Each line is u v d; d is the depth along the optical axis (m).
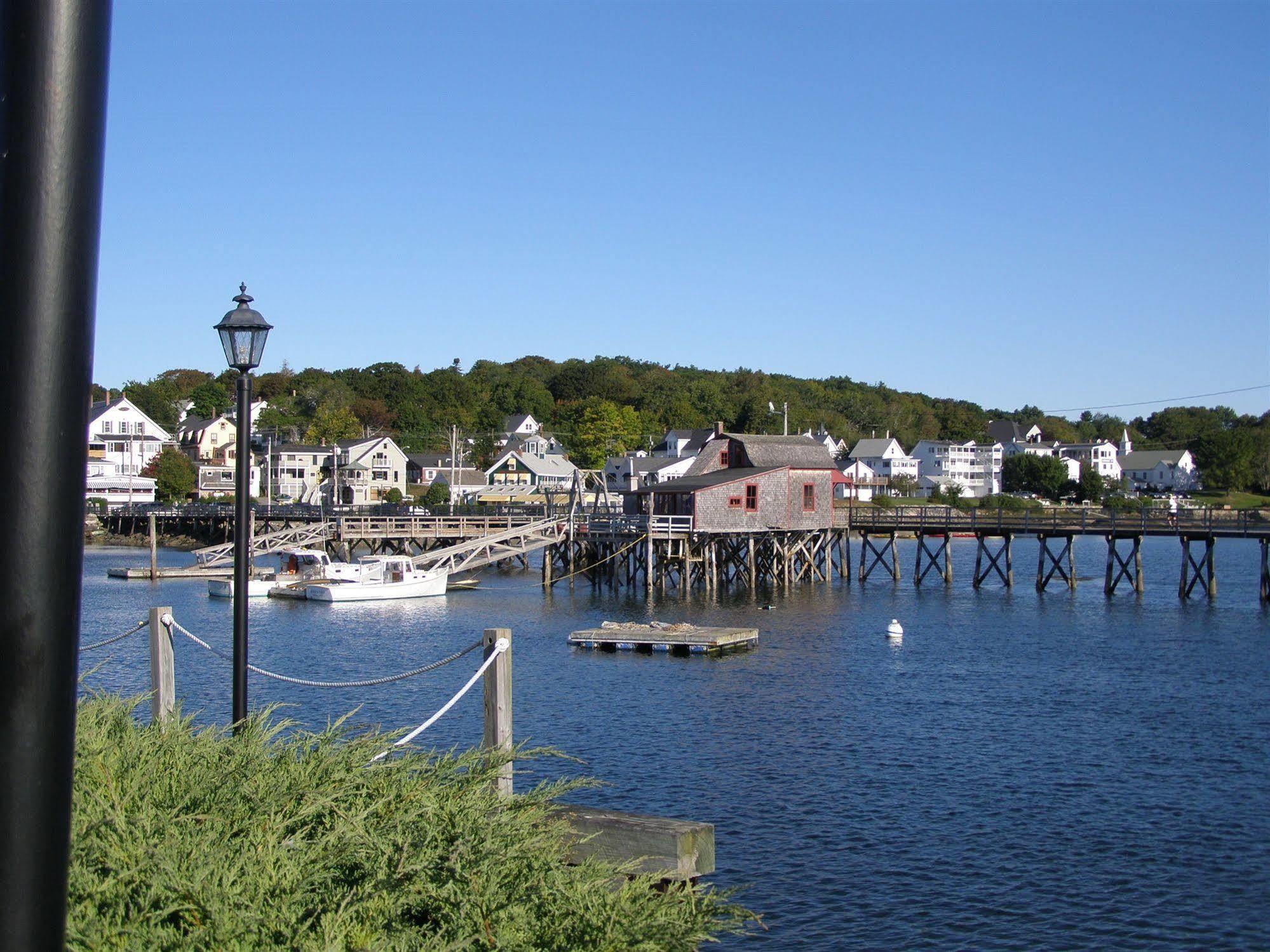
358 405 150.62
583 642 37.47
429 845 6.98
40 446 3.35
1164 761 22.75
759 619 45.91
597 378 175.75
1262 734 25.09
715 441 65.94
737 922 7.25
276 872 6.55
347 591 51.22
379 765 8.24
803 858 17.11
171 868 6.13
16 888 3.32
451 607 50.09
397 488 115.88
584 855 8.07
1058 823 18.77
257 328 12.02
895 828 18.50
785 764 22.30
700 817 18.94
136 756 8.09
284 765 8.21
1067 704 28.33
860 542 106.56
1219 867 16.83
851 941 14.27
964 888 15.96
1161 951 14.08
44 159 3.36
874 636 40.72
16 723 3.32
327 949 5.76
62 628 3.41
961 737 24.66
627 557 61.22
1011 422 176.75
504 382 173.75
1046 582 56.97
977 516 59.22
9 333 3.33
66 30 3.40
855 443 165.38
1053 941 14.36
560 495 112.88
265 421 141.12
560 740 24.08
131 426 115.19
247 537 11.88
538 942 6.43
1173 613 48.41
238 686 11.68
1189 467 156.62
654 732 24.91
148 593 53.50
